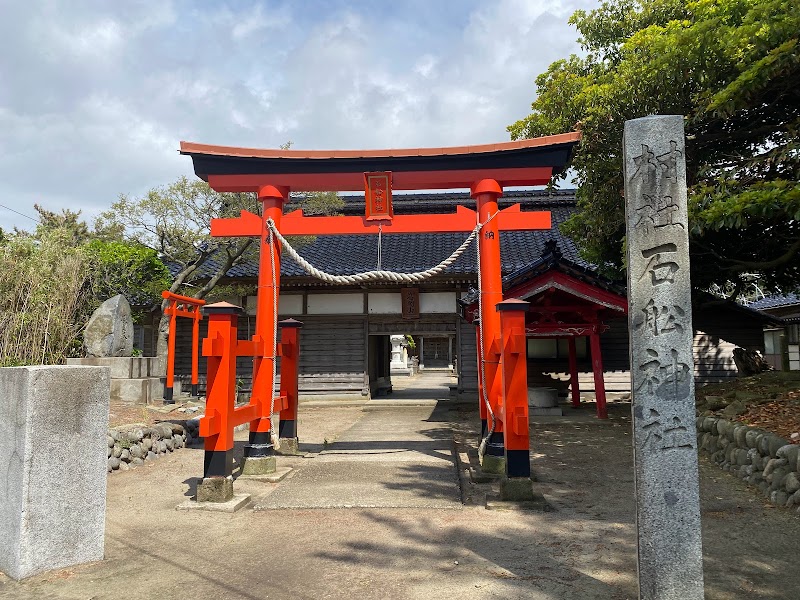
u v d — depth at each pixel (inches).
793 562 148.8
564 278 420.8
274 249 288.2
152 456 315.0
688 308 115.0
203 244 573.9
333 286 647.1
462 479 261.3
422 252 699.4
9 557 147.5
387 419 509.7
